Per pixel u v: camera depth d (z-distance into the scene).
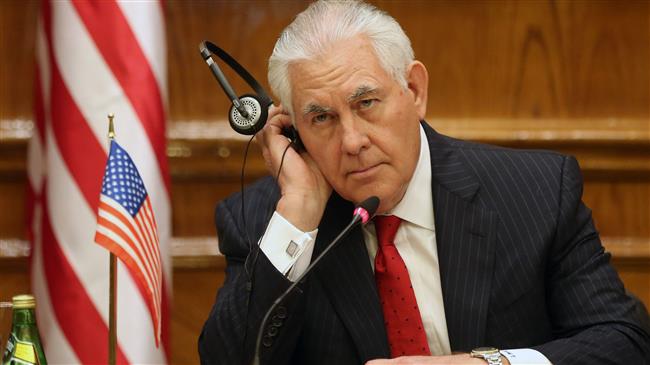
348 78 7.31
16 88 11.94
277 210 7.63
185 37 12.05
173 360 12.02
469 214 8.01
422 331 7.79
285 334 7.47
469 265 7.88
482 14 12.17
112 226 6.65
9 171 11.91
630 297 8.01
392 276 7.87
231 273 8.21
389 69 7.41
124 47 9.67
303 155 7.89
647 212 12.21
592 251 8.05
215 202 12.11
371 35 7.39
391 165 7.51
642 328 7.75
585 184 12.22
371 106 7.38
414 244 8.06
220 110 12.10
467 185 8.12
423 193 8.10
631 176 12.17
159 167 9.70
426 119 12.17
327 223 8.10
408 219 8.03
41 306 9.77
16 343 6.81
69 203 9.58
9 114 11.94
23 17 11.96
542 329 7.91
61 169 9.62
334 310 7.89
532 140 12.08
